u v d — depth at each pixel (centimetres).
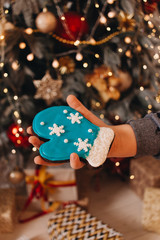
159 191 82
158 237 77
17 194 91
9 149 86
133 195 95
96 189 98
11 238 79
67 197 85
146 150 43
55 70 81
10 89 81
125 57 78
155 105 80
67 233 70
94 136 41
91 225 71
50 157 40
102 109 81
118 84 77
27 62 81
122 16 71
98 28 76
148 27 72
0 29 67
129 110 80
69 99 44
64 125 42
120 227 81
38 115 44
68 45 77
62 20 70
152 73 77
